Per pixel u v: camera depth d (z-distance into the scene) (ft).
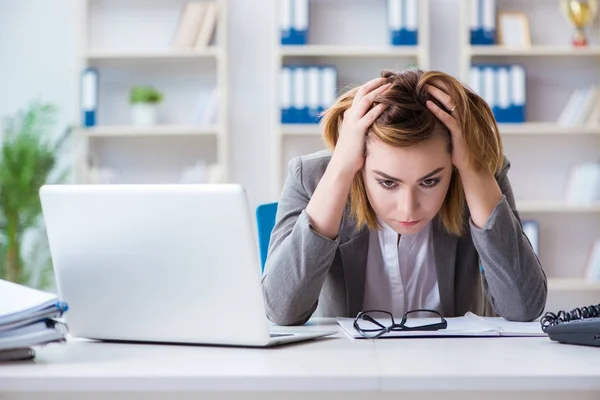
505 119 13.71
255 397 3.28
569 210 13.75
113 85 14.47
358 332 4.31
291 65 13.92
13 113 14.60
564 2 14.15
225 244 3.74
